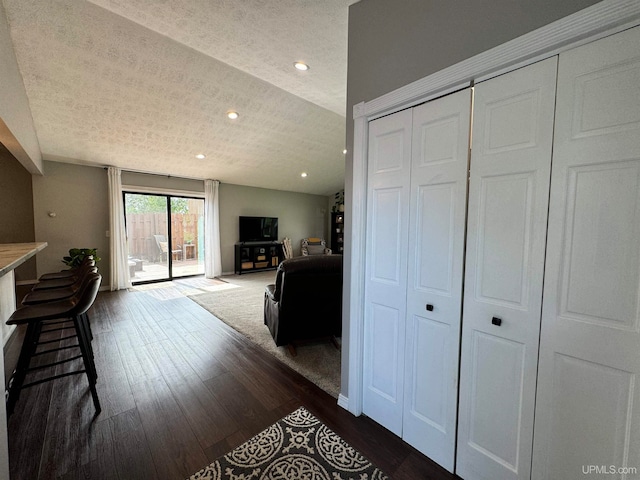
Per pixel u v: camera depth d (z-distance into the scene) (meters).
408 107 1.49
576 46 0.97
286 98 4.11
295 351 2.66
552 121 1.03
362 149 1.69
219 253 6.77
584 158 0.97
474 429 1.30
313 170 7.18
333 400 1.95
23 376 1.66
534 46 1.04
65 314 1.67
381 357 1.68
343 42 2.06
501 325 1.19
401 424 1.59
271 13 1.79
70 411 1.77
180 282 6.05
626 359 0.91
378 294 1.69
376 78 1.61
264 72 2.54
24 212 4.98
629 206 0.90
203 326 3.39
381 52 1.58
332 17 1.81
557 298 1.05
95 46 2.71
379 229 1.67
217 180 6.70
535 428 1.12
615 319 0.93
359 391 1.79
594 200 0.96
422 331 1.48
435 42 1.34
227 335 3.12
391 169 1.59
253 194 7.68
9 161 4.86
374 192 1.68
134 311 3.96
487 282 1.23
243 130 4.76
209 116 4.20
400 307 1.57
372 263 1.71
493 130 1.19
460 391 1.34
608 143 0.92
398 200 1.56
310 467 1.38
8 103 2.26
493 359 1.23
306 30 1.94
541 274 1.08
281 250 8.23
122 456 1.43
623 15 0.86
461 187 1.30
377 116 1.65
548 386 1.08
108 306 4.20
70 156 4.65
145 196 5.82
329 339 3.05
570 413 1.03
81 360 2.47
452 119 1.32
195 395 1.97
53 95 3.27
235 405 1.87
